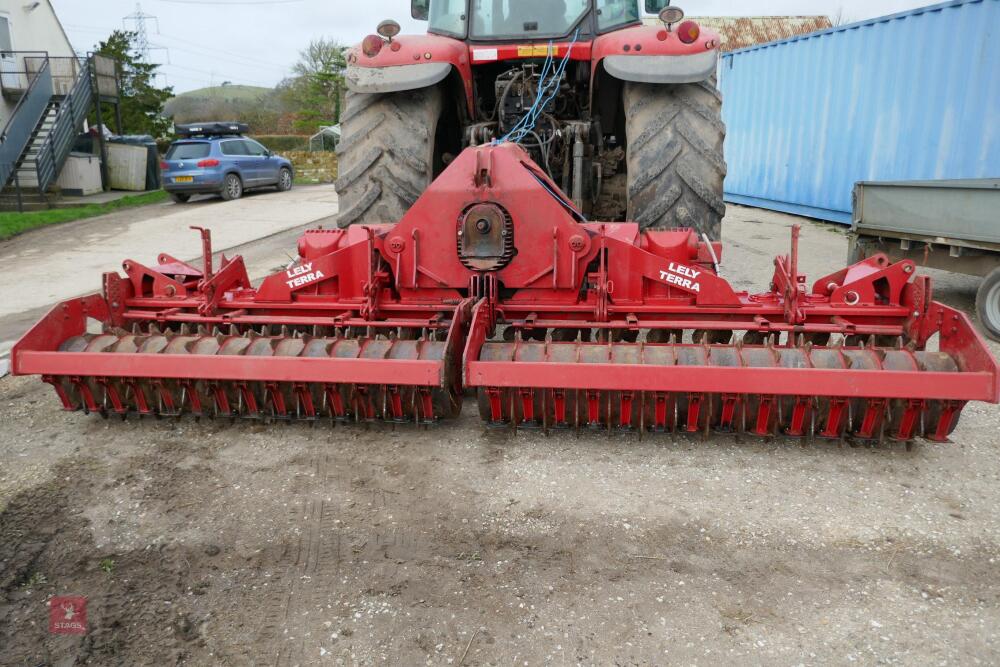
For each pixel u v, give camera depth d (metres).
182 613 2.31
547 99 4.71
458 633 2.20
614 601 2.33
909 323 3.48
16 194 16.83
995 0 8.45
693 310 3.58
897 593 2.35
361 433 3.54
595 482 3.06
